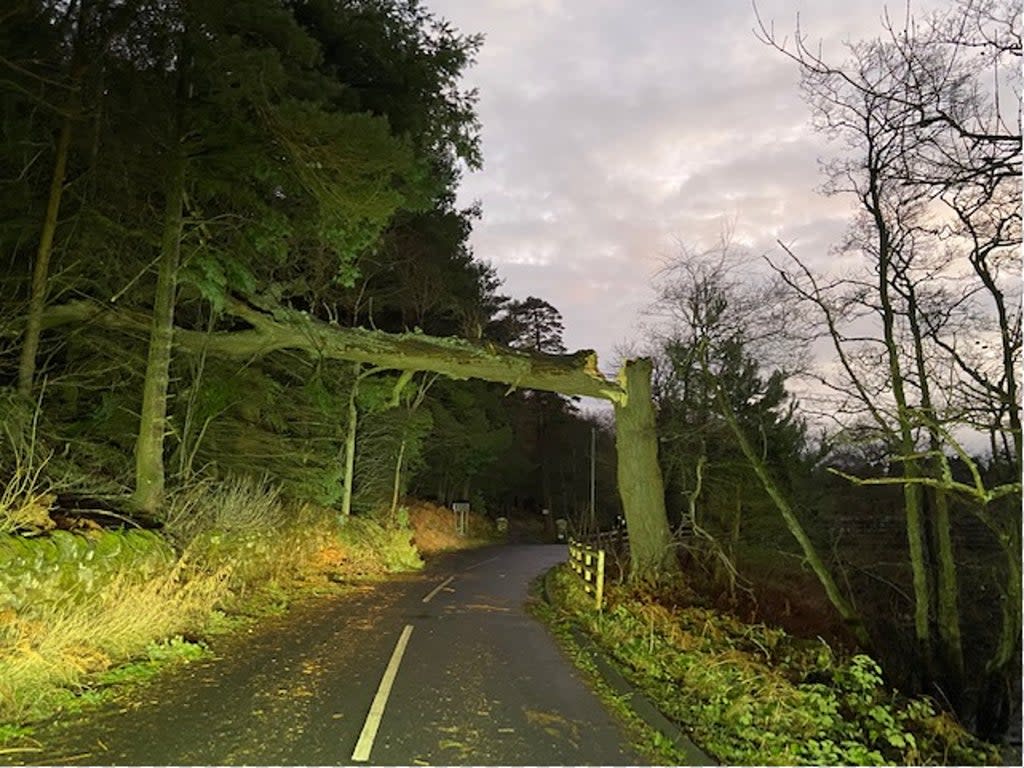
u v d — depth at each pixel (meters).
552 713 7.36
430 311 31.66
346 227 13.55
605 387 19.58
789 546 28.55
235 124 12.57
